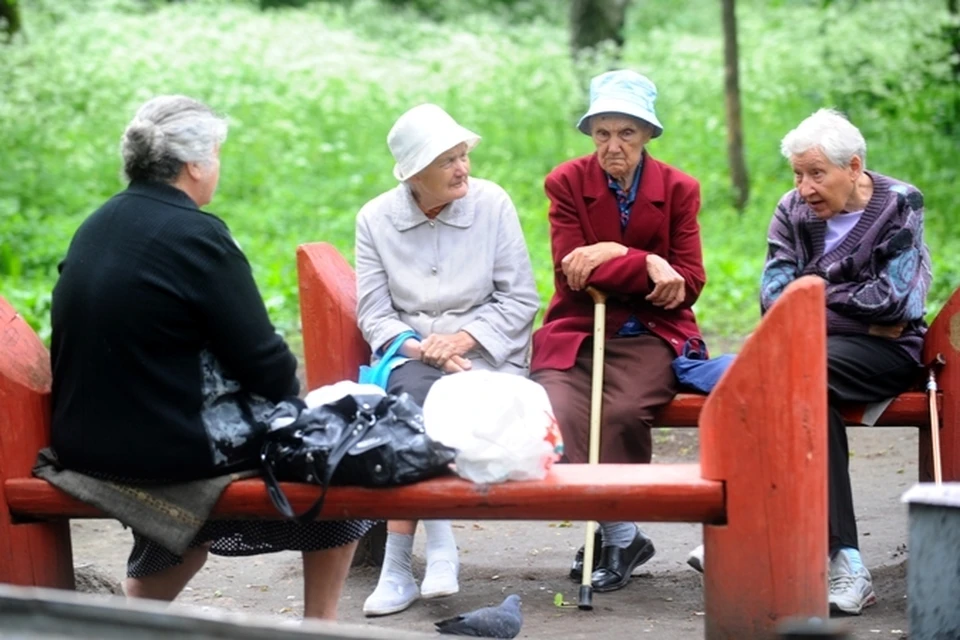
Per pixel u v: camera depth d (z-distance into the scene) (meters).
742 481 8.91
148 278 9.11
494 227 12.07
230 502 9.32
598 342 11.90
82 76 38.34
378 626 11.24
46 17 44.94
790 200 12.21
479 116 38.88
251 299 9.30
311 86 40.53
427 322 11.95
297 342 23.06
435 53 44.97
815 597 8.96
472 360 11.92
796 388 8.81
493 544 13.92
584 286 12.06
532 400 9.29
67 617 6.02
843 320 11.69
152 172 9.45
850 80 37.66
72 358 9.34
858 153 11.60
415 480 9.14
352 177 34.38
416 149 11.54
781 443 8.84
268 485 9.18
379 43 51.19
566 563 13.09
